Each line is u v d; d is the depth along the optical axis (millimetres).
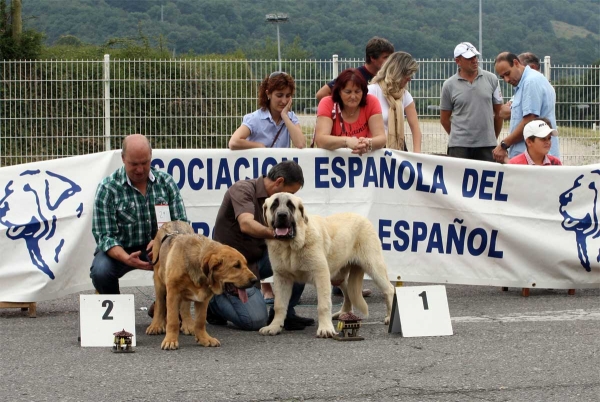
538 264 8984
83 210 8266
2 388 5371
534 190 9023
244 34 55062
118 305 6691
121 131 16281
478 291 9195
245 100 16328
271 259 7066
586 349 6312
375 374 5672
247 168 8852
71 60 16984
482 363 5941
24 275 7996
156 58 17359
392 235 8953
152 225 7402
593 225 9055
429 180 8938
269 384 5434
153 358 6145
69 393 5258
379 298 8891
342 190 8898
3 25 21953
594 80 16797
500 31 59344
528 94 10039
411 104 9812
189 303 7109
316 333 7031
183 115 16312
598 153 16812
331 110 8883
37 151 16328
